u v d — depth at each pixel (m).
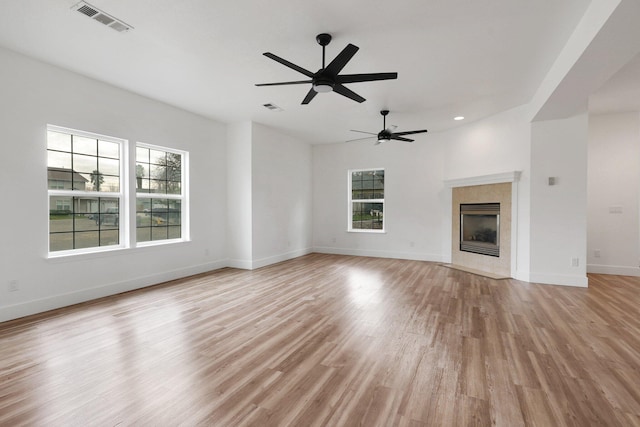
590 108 5.11
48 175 3.65
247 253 5.91
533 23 2.72
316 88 2.98
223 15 2.63
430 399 1.92
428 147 6.72
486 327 3.06
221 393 1.98
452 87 4.16
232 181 6.03
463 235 6.18
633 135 5.29
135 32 2.89
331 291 4.38
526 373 2.22
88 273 3.92
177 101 4.76
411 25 2.76
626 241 5.36
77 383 2.09
